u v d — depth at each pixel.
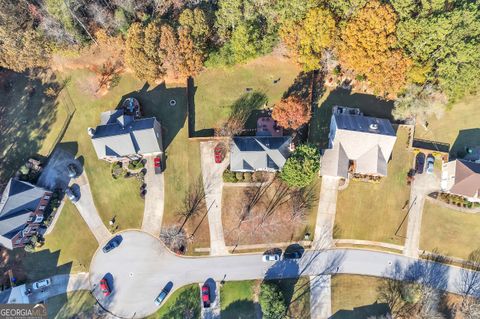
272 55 65.69
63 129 66.88
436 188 64.75
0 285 64.44
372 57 56.31
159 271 64.62
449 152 64.94
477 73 57.34
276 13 58.09
